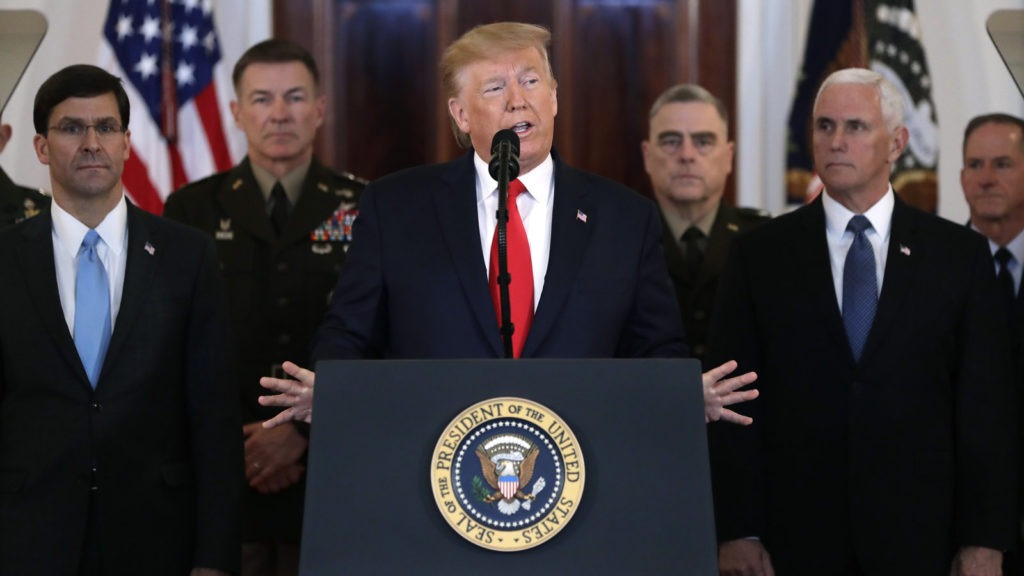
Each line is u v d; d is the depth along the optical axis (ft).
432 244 32.42
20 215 46.55
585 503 23.45
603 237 32.55
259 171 49.11
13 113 61.72
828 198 40.70
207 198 48.88
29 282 36.01
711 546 23.26
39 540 34.40
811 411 38.65
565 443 23.62
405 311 32.07
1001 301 39.45
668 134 51.11
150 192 58.54
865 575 37.63
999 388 38.19
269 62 48.65
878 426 37.86
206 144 60.08
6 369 35.65
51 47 63.05
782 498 38.88
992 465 37.52
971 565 37.35
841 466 38.17
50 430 35.04
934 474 37.83
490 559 23.06
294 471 45.73
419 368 24.23
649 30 66.23
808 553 38.34
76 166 36.42
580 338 31.24
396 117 65.51
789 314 39.45
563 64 65.92
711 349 41.01
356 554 23.11
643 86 66.18
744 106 66.23
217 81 60.70
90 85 36.81
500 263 27.30
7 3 62.95
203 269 37.93
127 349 35.99
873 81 40.06
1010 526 37.42
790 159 63.31
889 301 38.52
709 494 23.53
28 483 34.73
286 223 48.42
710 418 29.99
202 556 36.19
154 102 59.21
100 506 35.17
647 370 24.26
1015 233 47.24
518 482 23.45
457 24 65.62
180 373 37.35
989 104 64.90
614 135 66.03
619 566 23.08
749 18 66.28
